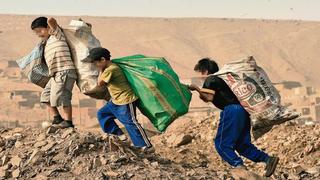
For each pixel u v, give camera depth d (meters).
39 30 9.28
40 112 100.69
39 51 9.33
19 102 101.75
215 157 11.01
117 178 7.72
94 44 9.17
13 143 8.81
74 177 7.79
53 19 9.05
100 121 8.63
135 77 8.33
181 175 8.00
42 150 8.32
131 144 8.77
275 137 12.18
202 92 8.49
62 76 9.02
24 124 98.31
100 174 7.74
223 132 8.46
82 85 9.11
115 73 8.27
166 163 8.56
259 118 8.41
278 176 9.38
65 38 9.16
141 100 8.34
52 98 9.09
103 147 8.37
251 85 8.42
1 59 185.62
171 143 11.88
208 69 8.73
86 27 9.12
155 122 8.35
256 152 8.64
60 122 9.21
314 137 11.76
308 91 99.88
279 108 8.43
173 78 8.35
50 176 7.88
